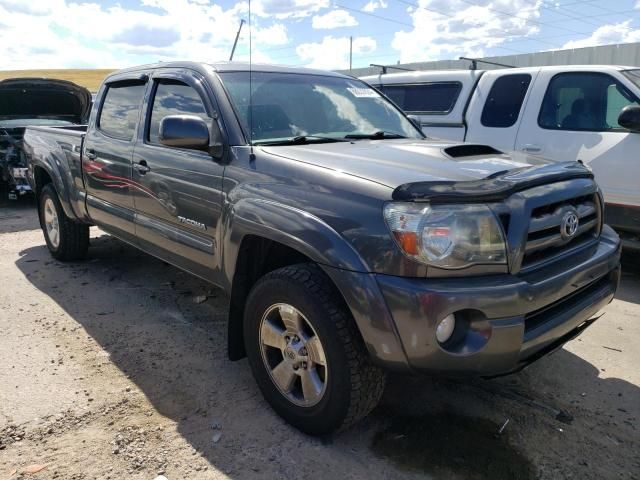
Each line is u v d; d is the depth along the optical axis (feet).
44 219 19.16
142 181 12.85
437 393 10.53
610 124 17.84
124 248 20.54
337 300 8.32
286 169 9.23
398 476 8.20
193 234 11.48
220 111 10.82
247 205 9.45
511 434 9.29
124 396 10.23
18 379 10.77
